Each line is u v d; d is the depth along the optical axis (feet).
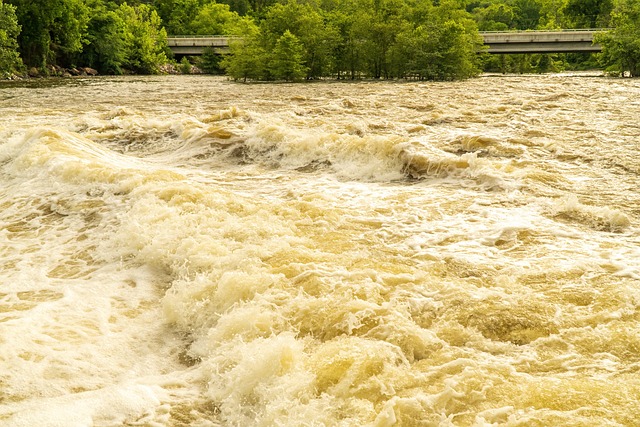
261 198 27.25
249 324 14.25
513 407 10.58
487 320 13.88
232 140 38.37
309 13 127.65
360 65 125.49
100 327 15.42
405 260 18.61
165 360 14.05
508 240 20.27
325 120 48.88
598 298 14.94
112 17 196.85
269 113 54.90
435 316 14.39
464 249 19.49
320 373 11.97
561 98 65.36
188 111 58.75
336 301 14.92
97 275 18.79
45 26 172.96
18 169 31.09
